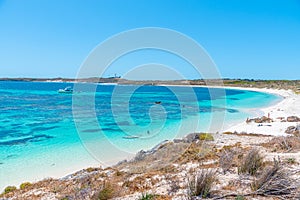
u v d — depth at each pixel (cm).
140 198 598
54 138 2045
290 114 3319
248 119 2820
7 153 1619
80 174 1099
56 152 1638
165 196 605
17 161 1455
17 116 3234
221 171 767
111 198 641
